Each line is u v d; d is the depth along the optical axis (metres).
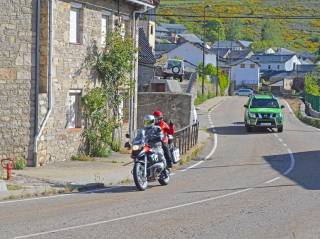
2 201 18.33
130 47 33.81
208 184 22.56
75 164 28.27
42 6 27.02
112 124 32.66
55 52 28.03
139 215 15.75
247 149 37.38
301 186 21.83
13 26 26.20
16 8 26.25
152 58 69.94
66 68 29.17
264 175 25.41
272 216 15.70
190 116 45.44
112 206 17.28
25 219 15.07
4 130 25.97
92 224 14.48
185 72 96.50
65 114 29.30
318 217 15.60
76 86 30.20
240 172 26.62
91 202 18.12
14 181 22.20
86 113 31.23
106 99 32.47
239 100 97.12
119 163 29.30
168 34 187.62
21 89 26.53
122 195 19.80
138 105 45.94
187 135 34.66
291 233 13.64
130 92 34.97
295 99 106.44
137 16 37.31
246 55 177.38
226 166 29.17
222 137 45.22
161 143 22.19
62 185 21.48
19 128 26.50
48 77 27.31
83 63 30.77
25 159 26.73
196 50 134.75
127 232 13.57
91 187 21.70
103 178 23.84
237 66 158.00
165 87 60.22
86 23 30.89
